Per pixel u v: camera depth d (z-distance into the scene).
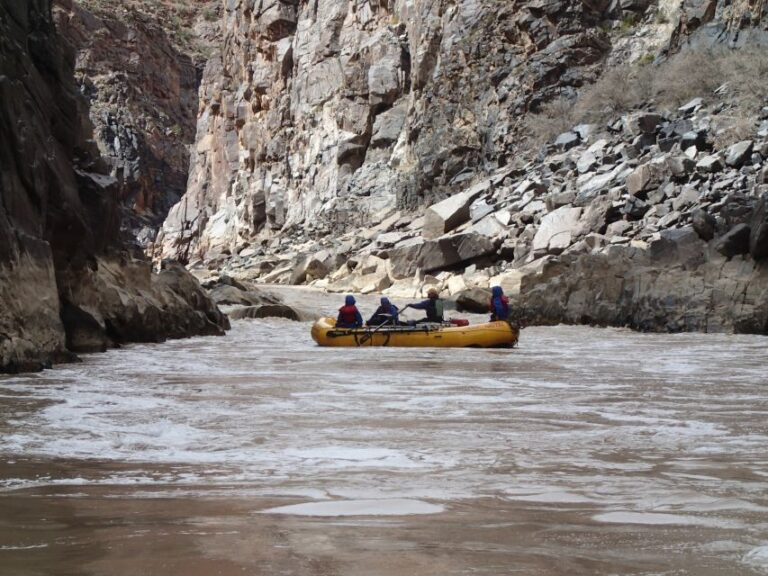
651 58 43.72
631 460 5.38
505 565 2.81
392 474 4.87
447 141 47.97
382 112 56.91
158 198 97.69
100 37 101.19
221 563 2.81
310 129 61.66
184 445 6.00
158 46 106.69
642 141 37.56
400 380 10.98
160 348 17.61
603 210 33.69
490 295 30.22
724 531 3.37
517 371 12.48
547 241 34.09
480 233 37.06
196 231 79.06
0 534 3.29
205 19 119.62
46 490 4.39
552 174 39.69
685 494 4.21
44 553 2.97
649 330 23.56
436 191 47.91
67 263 16.53
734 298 22.70
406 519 3.59
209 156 80.50
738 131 34.16
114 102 98.31
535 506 3.91
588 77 44.62
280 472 4.96
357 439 6.26
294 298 34.78
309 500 4.06
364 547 3.04
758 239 22.41
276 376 11.54
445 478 4.73
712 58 40.31
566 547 3.07
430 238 40.91
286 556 2.90
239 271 51.44
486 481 4.62
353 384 10.47
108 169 19.61
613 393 9.50
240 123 72.06
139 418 7.34
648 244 30.00
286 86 66.25
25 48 15.34
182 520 3.57
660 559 2.91
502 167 44.97
